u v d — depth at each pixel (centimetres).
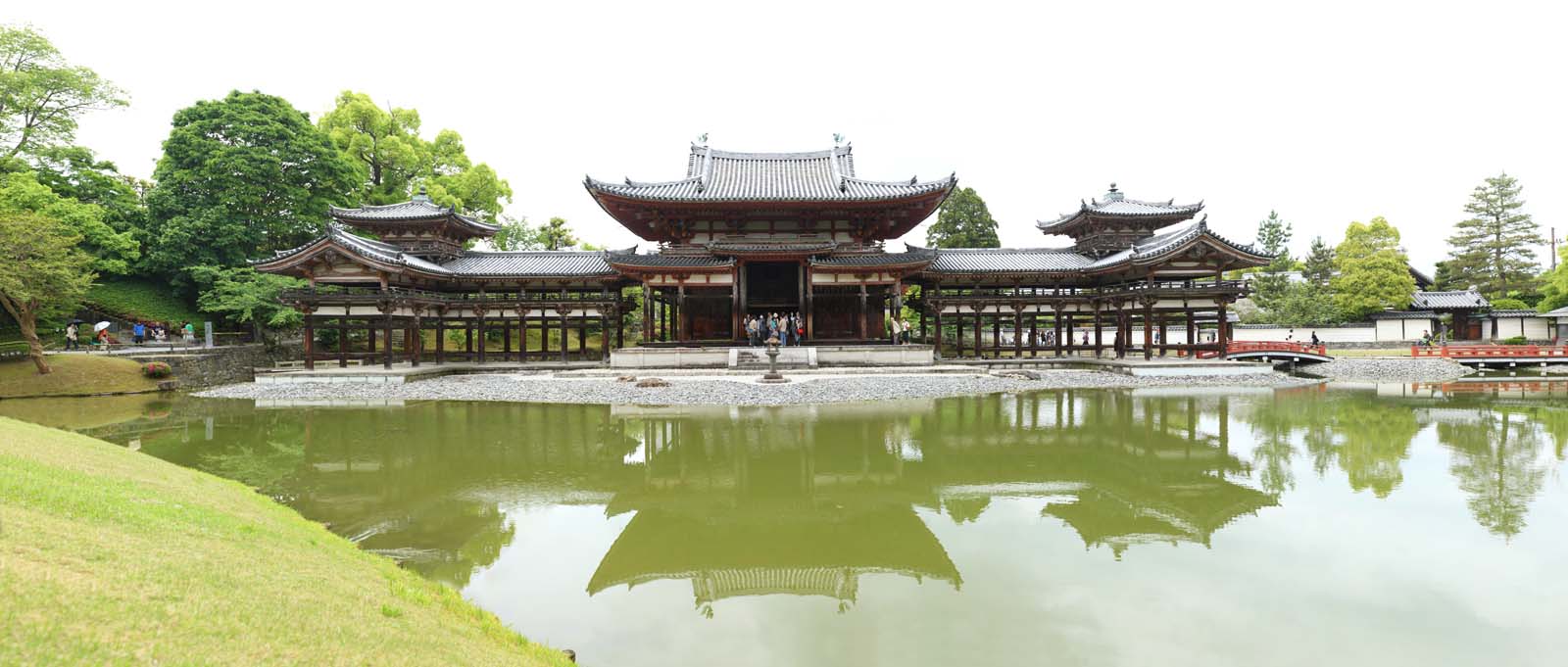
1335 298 5684
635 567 868
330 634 464
